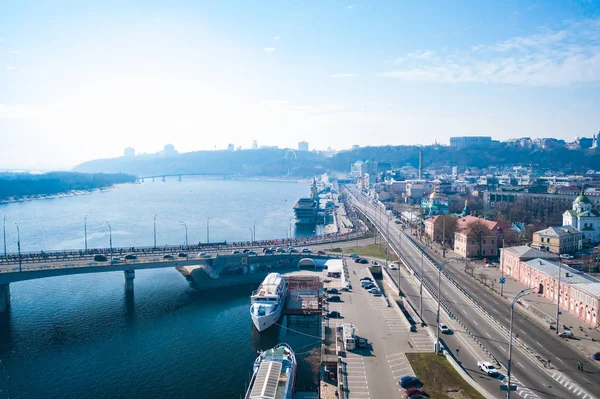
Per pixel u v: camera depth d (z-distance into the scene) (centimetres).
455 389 9119
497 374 9738
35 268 16725
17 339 13550
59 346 13100
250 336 13888
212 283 19462
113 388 10800
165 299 17475
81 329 14388
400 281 18238
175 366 11894
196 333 14138
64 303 16912
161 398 10381
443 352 10944
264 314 13988
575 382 9462
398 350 11181
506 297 15662
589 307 12825
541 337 11950
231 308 16500
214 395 10506
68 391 10662
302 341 13550
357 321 13450
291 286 18088
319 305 15275
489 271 19512
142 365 11944
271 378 9544
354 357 10750
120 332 14162
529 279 16812
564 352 10994
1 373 11481
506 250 18950
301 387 10569
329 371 10600
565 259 19875
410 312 14112
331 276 19675
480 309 14338
